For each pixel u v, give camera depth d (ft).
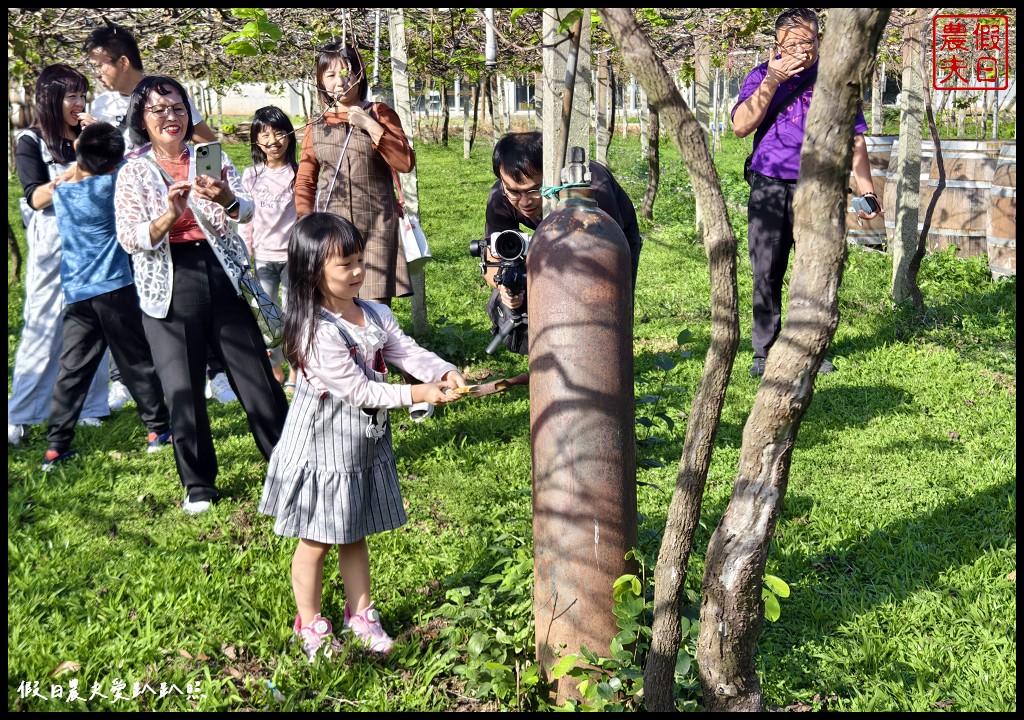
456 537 13.34
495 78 68.74
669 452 16.03
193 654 10.51
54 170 17.04
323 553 10.37
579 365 8.75
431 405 9.86
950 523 13.41
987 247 28.12
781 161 19.58
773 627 11.08
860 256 30.58
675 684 9.21
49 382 17.61
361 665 10.30
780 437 7.18
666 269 30.53
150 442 17.24
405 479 15.56
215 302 14.19
